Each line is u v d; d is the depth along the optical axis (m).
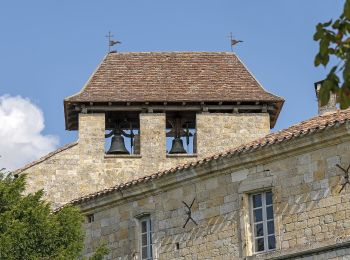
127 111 66.81
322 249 38.69
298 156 40.34
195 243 43.47
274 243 40.75
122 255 47.06
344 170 38.62
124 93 67.38
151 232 45.84
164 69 70.25
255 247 41.44
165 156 65.25
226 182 42.75
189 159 65.38
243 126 66.56
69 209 42.84
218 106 66.94
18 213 40.97
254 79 69.19
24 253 39.47
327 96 15.79
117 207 48.03
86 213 49.50
